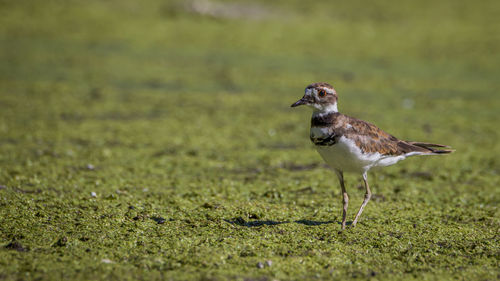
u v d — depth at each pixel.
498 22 34.06
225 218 9.09
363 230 8.63
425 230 8.72
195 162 13.39
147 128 16.52
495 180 12.30
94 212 9.09
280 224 8.80
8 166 12.11
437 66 26.06
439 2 38.62
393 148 8.54
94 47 27.41
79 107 18.56
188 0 35.59
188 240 7.97
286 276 6.89
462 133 16.55
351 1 38.69
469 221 9.32
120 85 21.67
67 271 6.82
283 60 26.47
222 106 19.36
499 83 23.36
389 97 20.94
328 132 8.27
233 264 7.17
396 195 11.05
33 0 34.28
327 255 7.55
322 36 30.78
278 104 19.91
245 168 13.04
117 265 7.05
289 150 14.70
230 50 28.00
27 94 19.81
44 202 9.53
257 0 37.47
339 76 23.92
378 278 6.90
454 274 7.04
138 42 28.59
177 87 21.72
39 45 27.14
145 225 8.58
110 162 13.04
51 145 14.35
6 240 7.75
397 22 34.09
